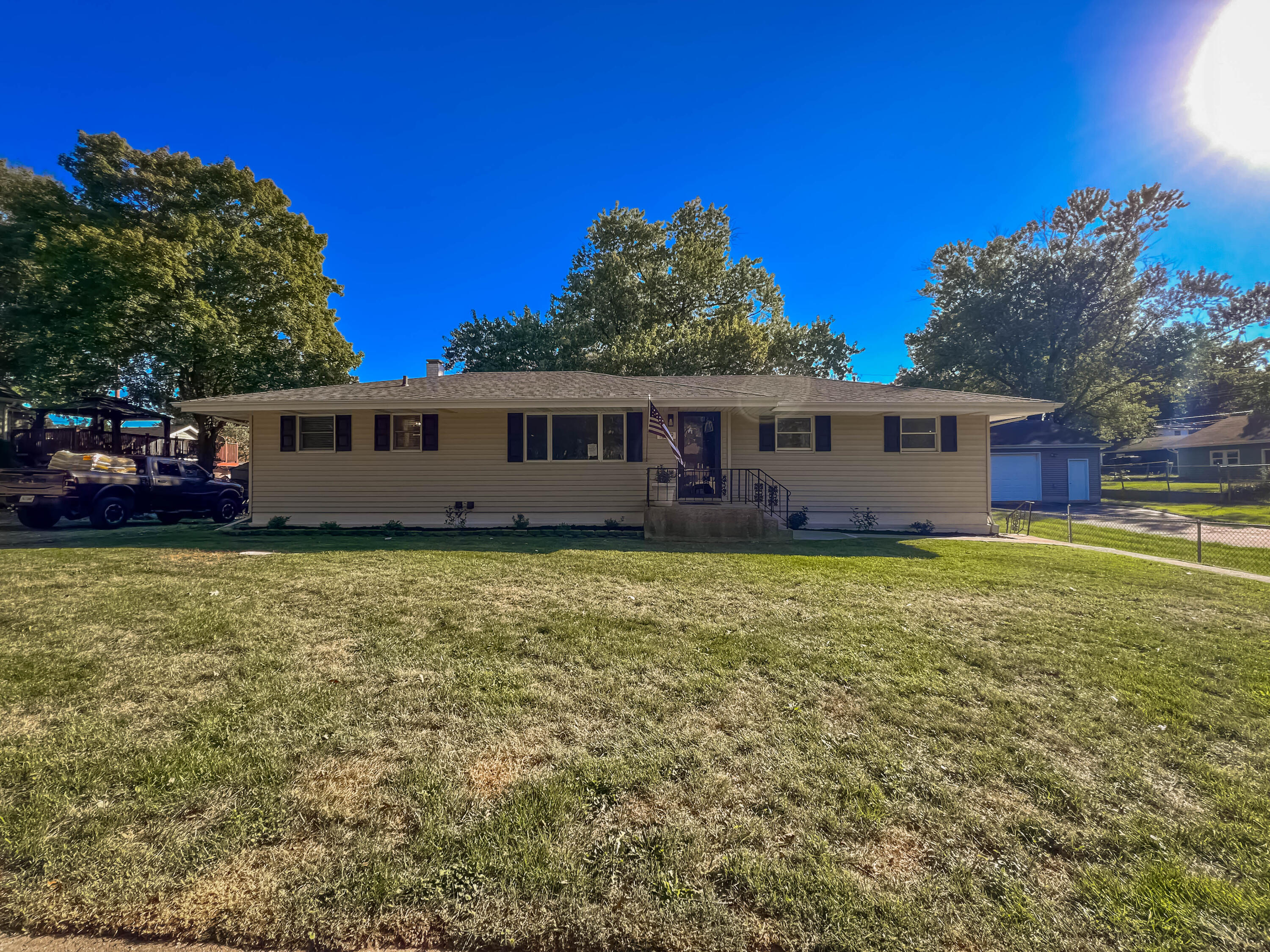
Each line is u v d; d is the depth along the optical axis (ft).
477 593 20.59
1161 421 158.61
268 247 73.41
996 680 13.51
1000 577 25.62
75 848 7.23
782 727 10.92
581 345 107.34
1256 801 8.86
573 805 8.35
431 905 6.54
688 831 7.85
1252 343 107.34
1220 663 14.84
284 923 6.28
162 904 6.47
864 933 6.30
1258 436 121.08
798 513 45.68
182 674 12.86
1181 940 6.27
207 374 68.49
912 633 16.75
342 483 43.75
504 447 44.04
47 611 17.48
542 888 6.80
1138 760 10.04
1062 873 7.27
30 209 59.00
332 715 10.96
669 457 44.37
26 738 9.89
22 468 43.93
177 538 35.68
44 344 55.26
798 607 19.49
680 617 18.06
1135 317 99.86
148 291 58.29
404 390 44.37
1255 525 53.52
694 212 111.55
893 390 49.98
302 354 73.67
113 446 55.72
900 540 40.06
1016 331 98.32
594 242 110.83
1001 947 6.15
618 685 12.74
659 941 6.18
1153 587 24.36
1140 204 95.35
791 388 50.31
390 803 8.29
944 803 8.66
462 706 11.50
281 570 24.06
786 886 6.92
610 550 32.53
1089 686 13.21
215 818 7.86
